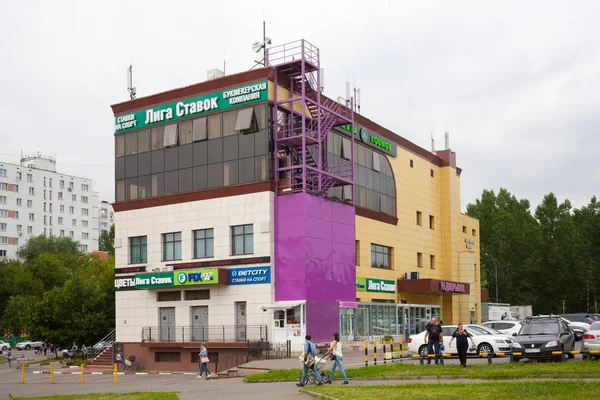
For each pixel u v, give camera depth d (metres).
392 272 57.19
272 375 29.20
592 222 108.38
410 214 61.88
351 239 47.72
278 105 44.12
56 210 144.00
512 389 18.78
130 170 49.91
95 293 61.59
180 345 44.56
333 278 44.81
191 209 46.41
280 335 41.88
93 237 153.62
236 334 43.53
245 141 44.41
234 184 44.50
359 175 53.34
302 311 41.38
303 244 42.16
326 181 45.78
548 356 27.92
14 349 103.44
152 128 49.09
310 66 44.56
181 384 31.94
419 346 35.41
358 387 22.28
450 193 69.06
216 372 39.16
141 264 48.28
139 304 48.12
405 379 24.91
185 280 44.62
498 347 33.19
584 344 28.61
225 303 44.09
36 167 143.25
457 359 33.72
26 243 128.62
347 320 46.56
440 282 58.94
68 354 68.25
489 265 111.50
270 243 42.81
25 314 63.16
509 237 111.12
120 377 40.41
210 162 45.88
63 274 113.12
